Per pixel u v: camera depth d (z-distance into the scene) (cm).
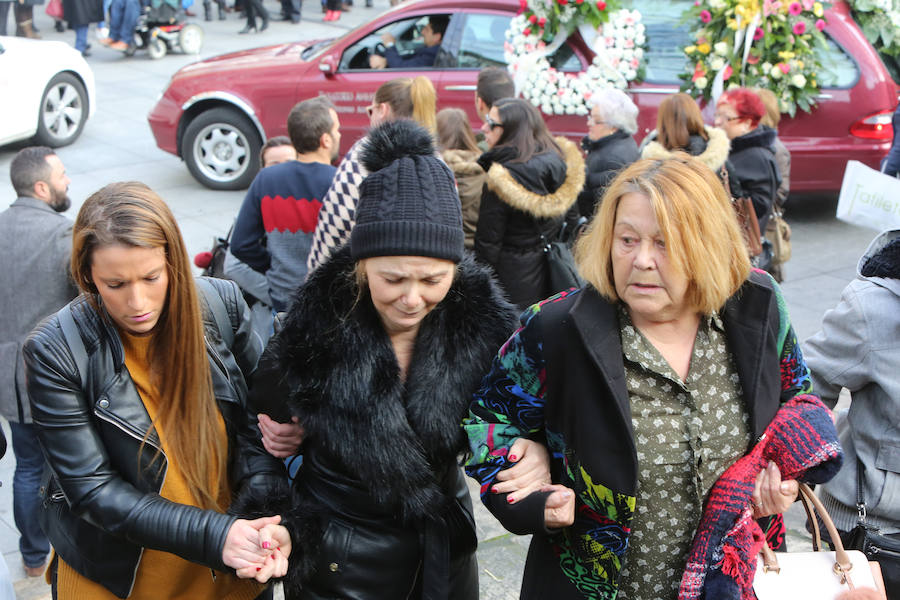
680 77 681
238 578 201
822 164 672
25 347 185
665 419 174
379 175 181
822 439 174
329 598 200
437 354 191
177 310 187
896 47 715
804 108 655
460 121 451
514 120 414
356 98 751
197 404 193
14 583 334
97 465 186
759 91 497
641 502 176
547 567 189
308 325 190
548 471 182
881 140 662
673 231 160
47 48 890
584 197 498
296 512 194
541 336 175
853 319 225
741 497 173
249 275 375
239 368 213
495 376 185
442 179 182
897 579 232
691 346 177
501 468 181
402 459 187
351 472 193
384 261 178
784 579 180
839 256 673
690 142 458
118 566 195
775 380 177
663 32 684
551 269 425
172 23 1332
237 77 784
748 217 452
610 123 493
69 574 202
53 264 328
